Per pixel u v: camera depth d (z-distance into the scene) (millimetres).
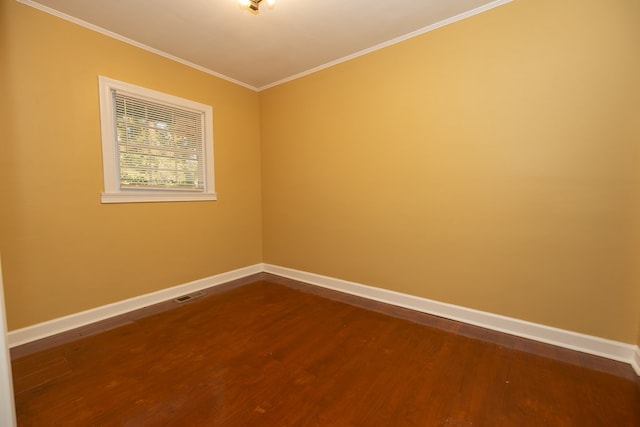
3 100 1912
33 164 2047
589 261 1846
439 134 2363
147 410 1401
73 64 2197
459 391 1532
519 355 1857
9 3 1910
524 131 2008
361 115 2809
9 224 1963
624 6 1674
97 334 2150
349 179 2949
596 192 1805
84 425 1309
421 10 2133
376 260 2818
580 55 1799
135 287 2617
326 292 3068
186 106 2936
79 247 2277
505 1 2014
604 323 1816
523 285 2076
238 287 3230
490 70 2107
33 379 1629
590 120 1795
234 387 1569
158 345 1999
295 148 3381
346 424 1319
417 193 2514
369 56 2705
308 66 3080
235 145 3449
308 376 1665
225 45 2615
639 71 1654
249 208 3660
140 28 2334
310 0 1991
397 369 1727
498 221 2146
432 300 2492
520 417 1354
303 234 3398
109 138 2404
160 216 2783
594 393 1501
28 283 2045
